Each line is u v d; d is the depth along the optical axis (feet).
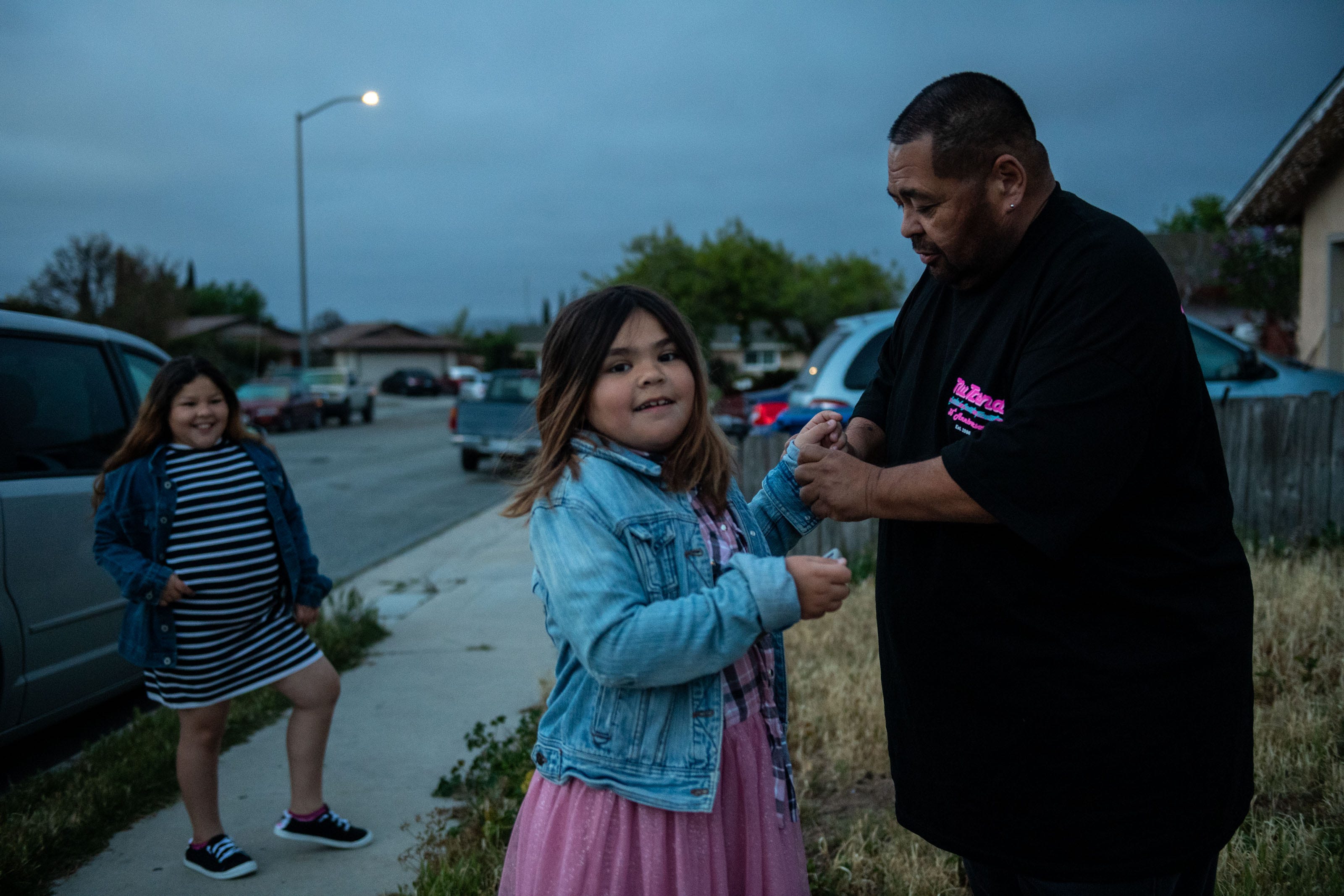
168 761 12.85
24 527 12.73
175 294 101.60
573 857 5.10
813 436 6.20
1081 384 4.92
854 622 16.35
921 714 5.82
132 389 15.83
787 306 102.53
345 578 25.80
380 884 9.98
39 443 13.47
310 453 66.90
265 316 209.15
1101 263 5.07
